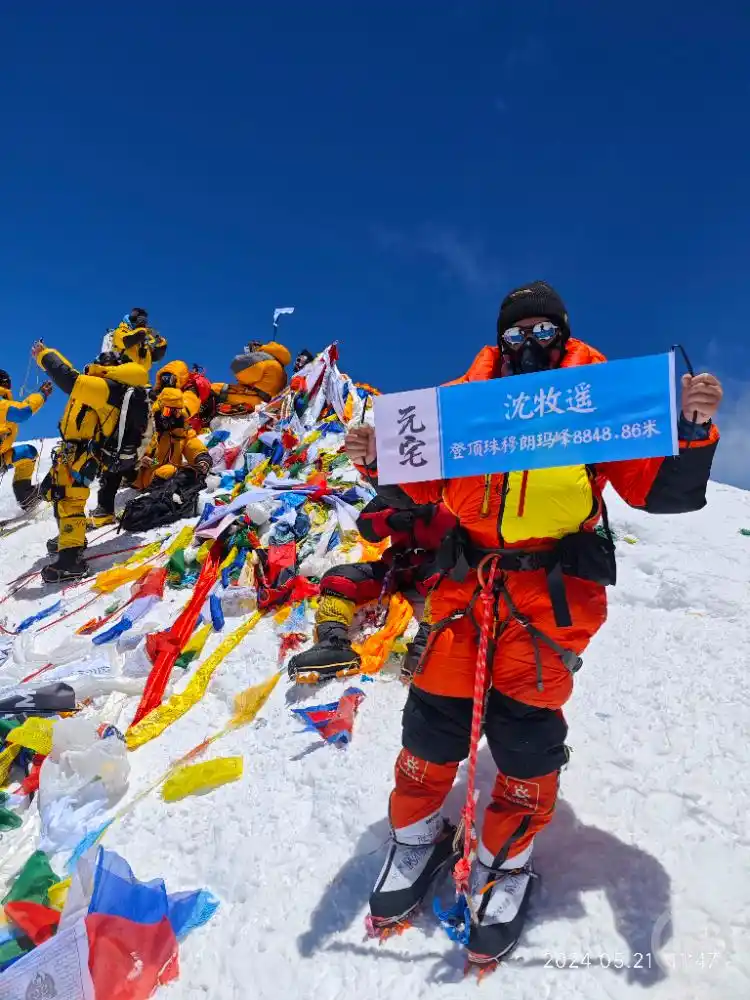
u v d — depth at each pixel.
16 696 3.66
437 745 2.11
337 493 5.77
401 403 2.01
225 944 2.22
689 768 2.56
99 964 2.02
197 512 6.98
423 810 2.17
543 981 1.92
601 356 2.17
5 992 1.91
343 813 2.64
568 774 2.65
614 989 1.87
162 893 2.24
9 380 8.40
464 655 2.04
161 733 3.55
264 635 4.27
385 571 4.18
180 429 7.48
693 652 3.35
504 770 2.07
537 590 1.98
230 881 2.45
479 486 2.02
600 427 1.86
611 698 3.07
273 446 7.55
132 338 8.07
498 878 2.07
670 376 1.80
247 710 3.53
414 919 2.16
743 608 3.75
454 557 2.07
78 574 5.97
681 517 5.27
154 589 5.12
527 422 1.92
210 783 2.98
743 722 2.76
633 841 2.31
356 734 3.12
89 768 3.06
